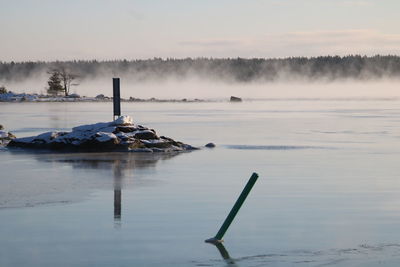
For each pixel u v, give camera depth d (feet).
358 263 53.78
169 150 157.79
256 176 61.26
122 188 95.30
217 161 134.41
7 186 97.45
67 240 62.28
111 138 156.04
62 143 160.25
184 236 63.82
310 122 309.01
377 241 61.72
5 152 155.12
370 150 161.58
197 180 104.32
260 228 67.56
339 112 458.09
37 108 531.50
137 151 155.33
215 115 396.37
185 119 338.13
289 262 54.19
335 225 69.15
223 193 90.43
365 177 108.58
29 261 54.90
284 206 80.12
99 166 124.88
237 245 60.23
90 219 71.92
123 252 57.77
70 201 83.76
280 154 150.61
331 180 104.68
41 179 105.60
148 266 53.31
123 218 72.49
